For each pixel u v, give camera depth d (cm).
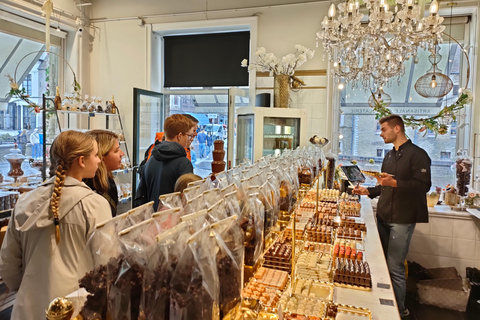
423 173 308
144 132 523
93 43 541
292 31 460
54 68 508
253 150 386
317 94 457
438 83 344
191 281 72
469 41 417
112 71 534
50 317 68
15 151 391
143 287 73
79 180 147
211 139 554
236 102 510
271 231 133
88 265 79
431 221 398
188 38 528
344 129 473
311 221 233
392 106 455
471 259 387
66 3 492
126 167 477
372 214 313
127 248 75
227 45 510
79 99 443
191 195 124
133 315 73
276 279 142
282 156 231
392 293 163
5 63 438
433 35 258
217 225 87
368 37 297
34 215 132
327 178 368
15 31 441
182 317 71
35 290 133
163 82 545
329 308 136
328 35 280
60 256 134
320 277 173
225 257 84
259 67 432
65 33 512
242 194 119
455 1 397
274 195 142
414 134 452
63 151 141
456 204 400
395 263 318
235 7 479
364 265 180
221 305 82
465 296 346
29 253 136
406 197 313
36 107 411
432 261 400
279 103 423
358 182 363
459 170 400
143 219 97
